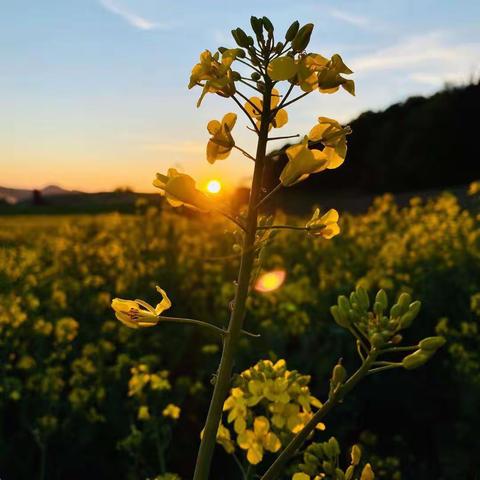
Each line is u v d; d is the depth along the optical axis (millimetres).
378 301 1756
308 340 8094
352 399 7215
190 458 7020
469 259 10242
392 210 16469
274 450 2402
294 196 35719
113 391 7453
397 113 39844
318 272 12188
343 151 1845
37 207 34688
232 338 1739
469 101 37094
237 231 1841
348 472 1987
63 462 6906
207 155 1841
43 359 8211
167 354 8875
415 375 7484
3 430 7137
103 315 10172
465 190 20625
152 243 13672
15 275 10781
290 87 1751
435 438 7016
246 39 1754
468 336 7680
